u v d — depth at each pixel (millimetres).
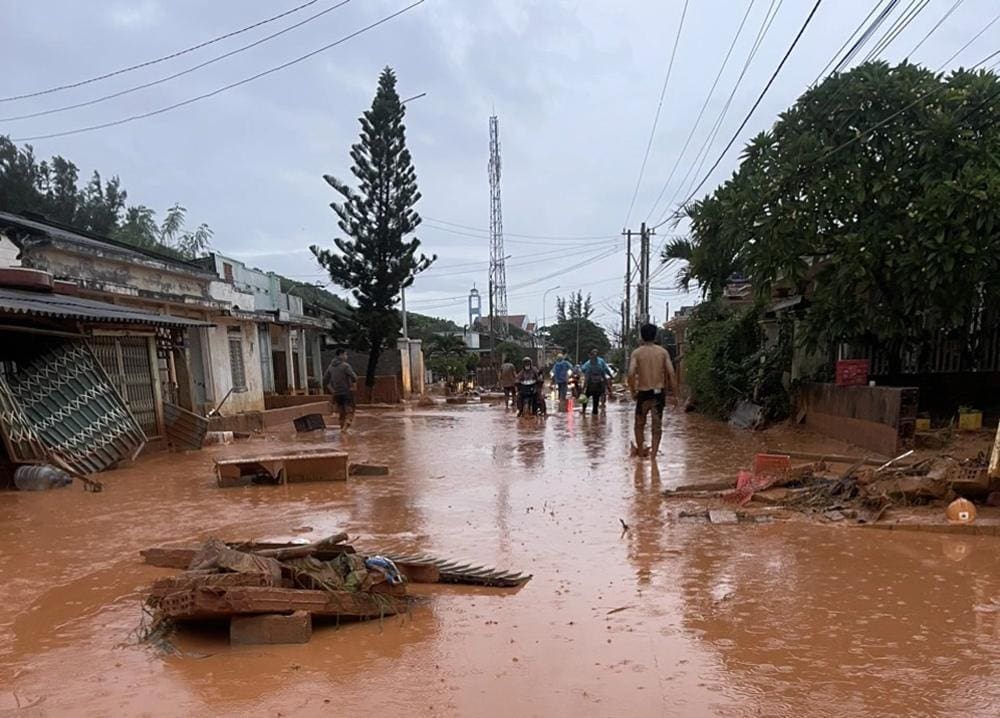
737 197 10578
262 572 3670
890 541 5211
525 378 17656
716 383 16125
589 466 9250
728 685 2969
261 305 22344
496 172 49625
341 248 28422
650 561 4816
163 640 3547
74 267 12438
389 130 27781
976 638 3422
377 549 5254
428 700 2869
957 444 8156
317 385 27359
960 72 9523
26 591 4375
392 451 11508
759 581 4348
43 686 3061
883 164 9680
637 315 36281
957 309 9047
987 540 5180
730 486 7270
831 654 3264
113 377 11281
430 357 44219
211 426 14219
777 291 13461
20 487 8086
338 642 3508
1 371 9164
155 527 6156
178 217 35531
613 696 2883
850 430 10016
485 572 4441
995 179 8117
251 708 2820
